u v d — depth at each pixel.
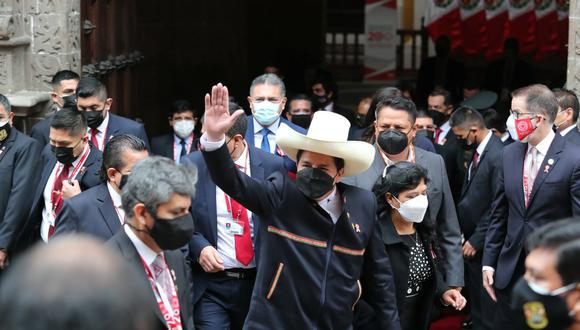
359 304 5.67
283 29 16.80
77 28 9.34
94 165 6.21
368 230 5.16
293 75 15.44
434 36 20.47
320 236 5.00
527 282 2.99
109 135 7.47
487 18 20.19
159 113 14.29
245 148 6.20
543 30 20.00
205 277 6.06
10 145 7.07
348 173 5.05
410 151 6.46
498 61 15.02
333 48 24.48
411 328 5.99
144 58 13.24
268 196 4.98
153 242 4.21
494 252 6.68
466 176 8.00
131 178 4.07
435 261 6.08
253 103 7.24
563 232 2.97
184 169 4.07
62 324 1.91
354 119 11.73
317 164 4.91
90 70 9.64
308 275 4.99
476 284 7.68
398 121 6.25
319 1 16.73
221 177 4.77
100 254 1.99
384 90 7.50
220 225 6.02
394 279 5.83
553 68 19.95
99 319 1.93
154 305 4.16
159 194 3.97
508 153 6.51
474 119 7.73
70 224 4.93
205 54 15.19
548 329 2.95
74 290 1.93
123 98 11.66
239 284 6.04
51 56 9.06
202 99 15.22
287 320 5.02
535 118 6.17
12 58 8.88
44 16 9.00
